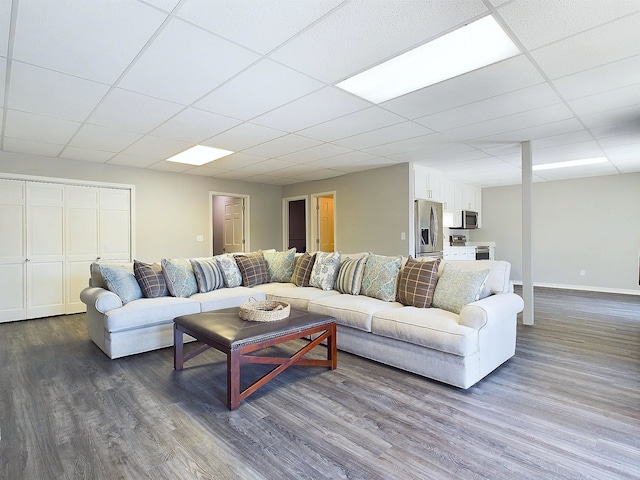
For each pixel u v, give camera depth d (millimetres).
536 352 3209
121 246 5426
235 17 1777
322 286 3928
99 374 2736
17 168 4543
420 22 1844
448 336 2424
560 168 5930
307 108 3068
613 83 2588
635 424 1979
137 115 3205
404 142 4211
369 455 1718
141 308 3168
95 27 1854
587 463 1646
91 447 1788
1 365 2938
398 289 3303
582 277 6926
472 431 1922
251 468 1624
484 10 1743
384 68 2373
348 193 6340
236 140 4070
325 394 2383
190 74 2410
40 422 2031
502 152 4750
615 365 2877
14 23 1809
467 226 7543
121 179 5430
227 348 2197
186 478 1559
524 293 4230
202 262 4094
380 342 2922
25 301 4637
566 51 2139
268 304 2934
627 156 4992
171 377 2682
